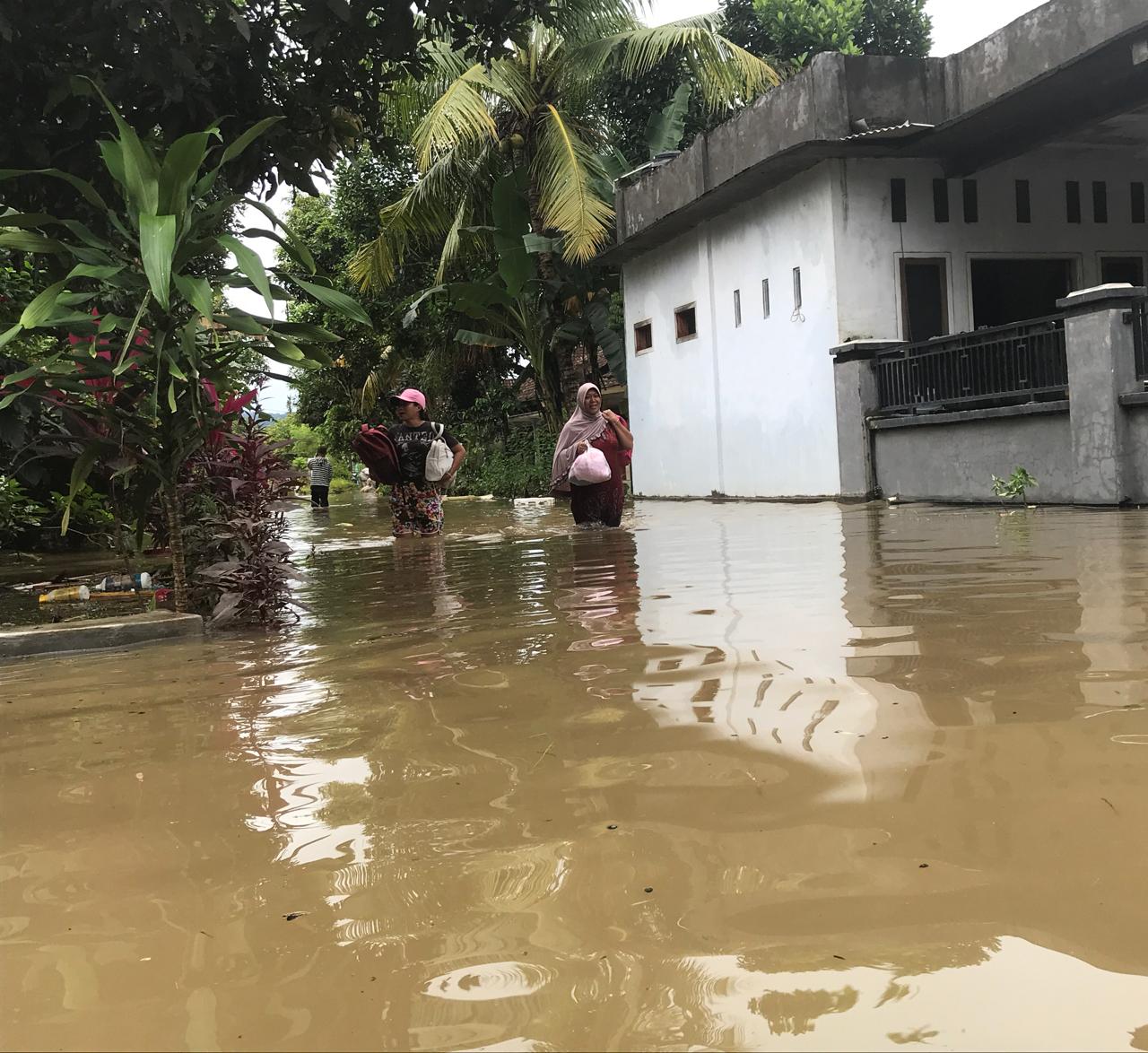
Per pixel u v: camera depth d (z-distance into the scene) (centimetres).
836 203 1207
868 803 173
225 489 457
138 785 211
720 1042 106
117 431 448
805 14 1866
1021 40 1118
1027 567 466
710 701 249
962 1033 106
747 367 1411
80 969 130
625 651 319
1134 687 238
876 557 548
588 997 117
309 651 364
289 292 450
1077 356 870
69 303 403
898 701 238
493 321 2003
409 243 1956
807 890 141
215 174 434
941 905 135
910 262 1241
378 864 160
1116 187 1327
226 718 266
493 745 223
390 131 1642
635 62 1600
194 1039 113
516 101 1608
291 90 599
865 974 119
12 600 593
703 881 146
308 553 830
